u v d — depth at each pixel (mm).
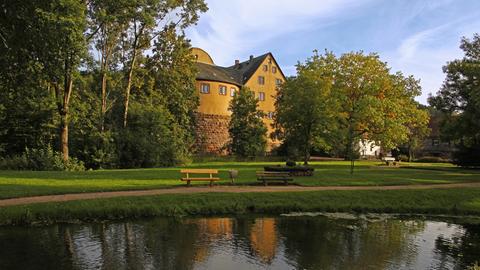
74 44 21625
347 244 12695
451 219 17047
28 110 35375
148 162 39812
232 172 22062
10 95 30906
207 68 66250
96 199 16266
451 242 13336
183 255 11180
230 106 58188
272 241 12766
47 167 31188
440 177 28844
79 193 17719
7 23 19031
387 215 17375
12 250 11320
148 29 42125
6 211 13984
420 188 21562
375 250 12148
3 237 12547
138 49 43094
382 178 26344
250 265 10508
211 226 14523
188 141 50969
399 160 64562
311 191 19656
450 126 43500
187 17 43062
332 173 29719
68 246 11773
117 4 32406
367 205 18219
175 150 42500
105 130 40469
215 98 62688
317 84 34312
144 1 34250
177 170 31703
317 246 12359
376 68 41250
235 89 66500
